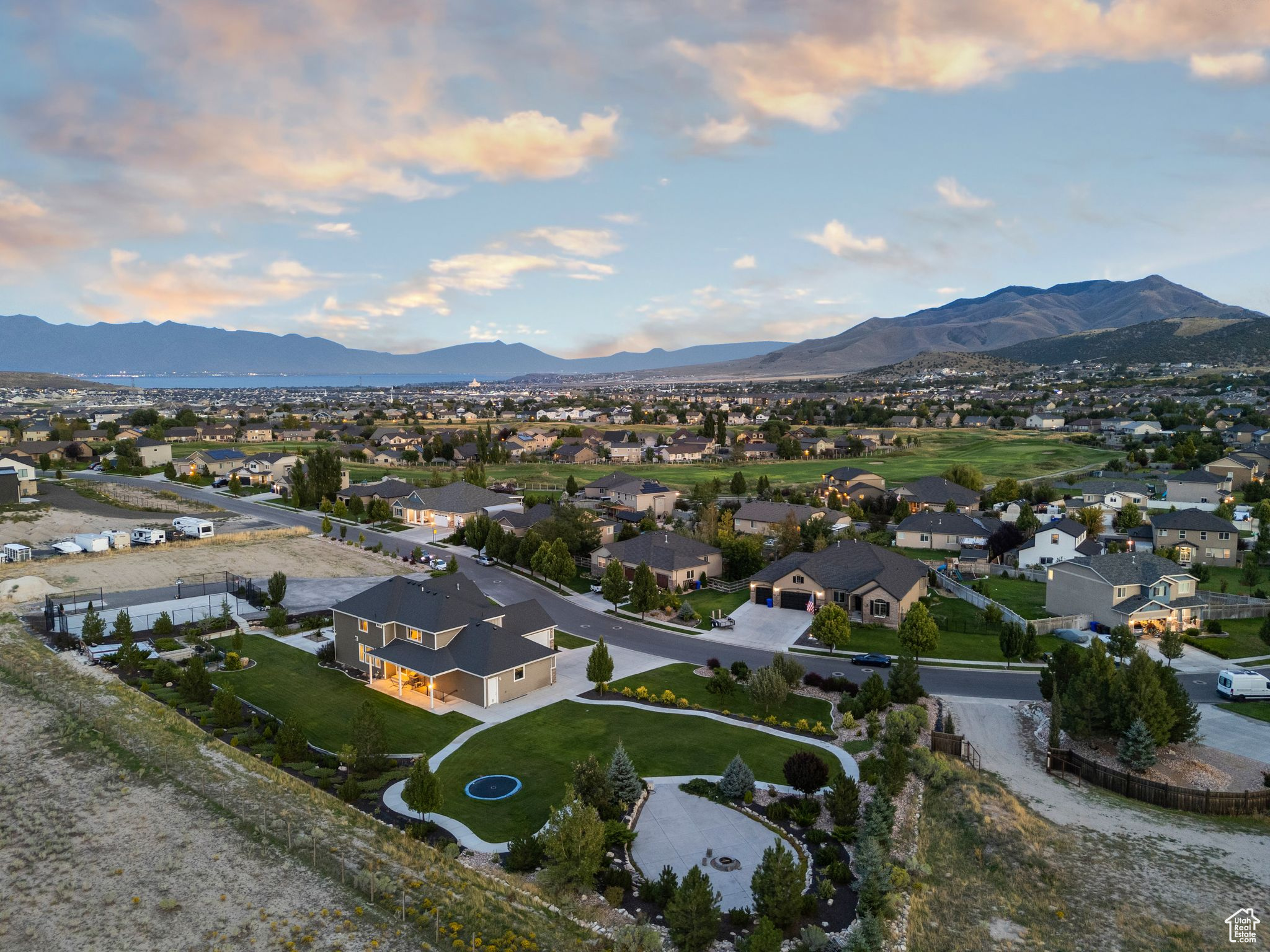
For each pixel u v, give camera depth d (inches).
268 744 1633.9
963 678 2164.1
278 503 4778.5
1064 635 2497.5
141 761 1518.2
